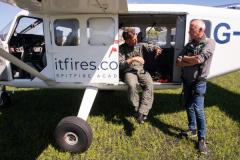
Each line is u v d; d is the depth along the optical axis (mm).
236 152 3197
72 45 3572
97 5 2943
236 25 3816
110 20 3420
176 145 3385
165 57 4039
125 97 5234
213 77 4008
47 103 4934
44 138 3562
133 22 4082
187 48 3090
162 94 5441
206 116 4227
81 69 3631
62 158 3117
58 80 3727
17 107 4762
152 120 4113
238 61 3959
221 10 3744
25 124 3994
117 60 3525
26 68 3049
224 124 3947
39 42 3898
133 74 3523
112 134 3670
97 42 3502
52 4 2924
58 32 3562
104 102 4941
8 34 3814
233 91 5762
